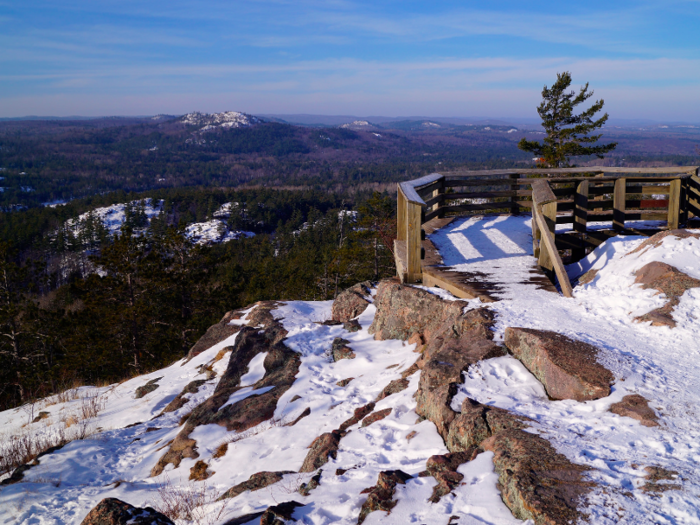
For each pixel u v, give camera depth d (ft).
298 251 196.44
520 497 7.63
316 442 14.11
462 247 26.45
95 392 36.32
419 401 13.83
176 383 31.68
